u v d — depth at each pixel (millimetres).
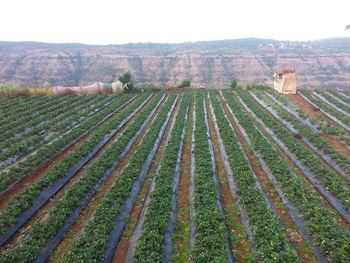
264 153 18234
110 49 142250
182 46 180625
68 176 16062
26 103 35500
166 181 14617
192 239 10719
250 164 17750
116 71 103188
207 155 18016
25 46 141000
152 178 15977
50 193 14305
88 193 14102
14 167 16719
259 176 16047
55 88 43219
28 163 17266
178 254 10125
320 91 40000
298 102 34625
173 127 24750
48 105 34844
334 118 27281
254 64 111500
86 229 11094
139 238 10688
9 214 11953
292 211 12297
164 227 11086
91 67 106750
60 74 98438
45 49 130125
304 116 27328
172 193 13914
